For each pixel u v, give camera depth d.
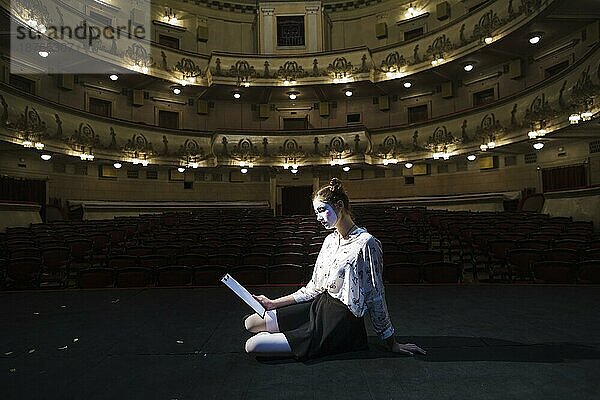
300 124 20.42
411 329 2.29
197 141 17.58
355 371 1.72
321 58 18.52
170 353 1.97
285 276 4.32
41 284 6.10
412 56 17.31
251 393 1.52
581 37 12.87
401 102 19.20
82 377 1.68
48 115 12.93
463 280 5.91
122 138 15.63
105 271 4.24
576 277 3.93
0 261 4.95
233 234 7.91
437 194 17.34
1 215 10.05
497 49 14.51
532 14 12.14
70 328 2.42
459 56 15.38
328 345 1.86
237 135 17.78
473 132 14.61
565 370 1.68
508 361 1.79
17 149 12.47
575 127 10.47
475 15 14.91
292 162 17.83
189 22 20.11
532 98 12.29
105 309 2.91
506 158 15.30
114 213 15.73
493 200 14.62
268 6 20.30
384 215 12.12
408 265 3.98
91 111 16.83
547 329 2.24
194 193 18.62
